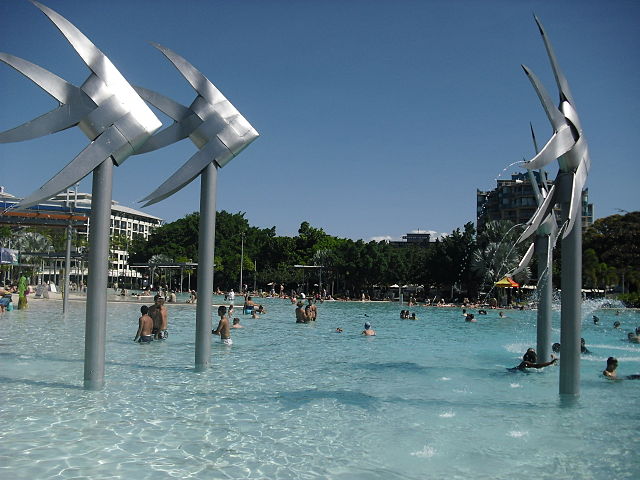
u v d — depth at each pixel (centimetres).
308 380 1247
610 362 1324
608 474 680
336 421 902
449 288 6544
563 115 1002
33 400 984
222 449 747
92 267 1089
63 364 1347
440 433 841
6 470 648
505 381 1263
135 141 1088
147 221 14225
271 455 729
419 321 3319
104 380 1144
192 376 1248
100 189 1073
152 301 4478
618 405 1027
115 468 664
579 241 1070
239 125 1291
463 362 1562
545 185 1470
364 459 721
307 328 2619
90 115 1053
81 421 858
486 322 3275
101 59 1081
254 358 1562
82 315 2838
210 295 1335
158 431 819
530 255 1365
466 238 5903
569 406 1018
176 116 1240
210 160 1259
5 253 3891
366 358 1622
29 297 4447
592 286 5853
